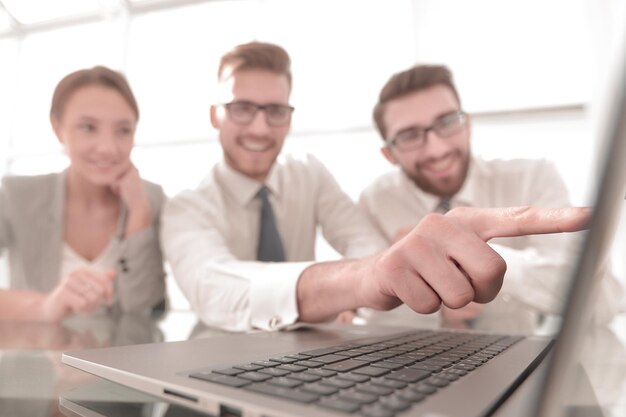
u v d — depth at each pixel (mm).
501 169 1538
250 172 1226
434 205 1472
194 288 785
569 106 2650
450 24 2959
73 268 1205
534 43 2752
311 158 1456
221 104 1231
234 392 228
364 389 234
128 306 1104
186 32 3471
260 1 3332
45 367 413
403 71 1427
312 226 1387
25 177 1266
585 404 276
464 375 274
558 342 144
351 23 3178
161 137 3379
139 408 287
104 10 3566
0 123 3545
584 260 134
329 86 3166
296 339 429
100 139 1222
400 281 405
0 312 859
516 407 221
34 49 3707
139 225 1186
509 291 979
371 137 3049
